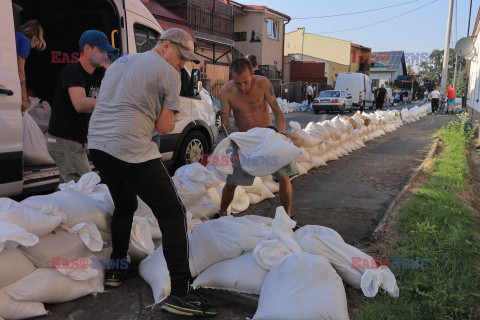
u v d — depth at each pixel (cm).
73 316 241
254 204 473
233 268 263
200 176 377
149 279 273
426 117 1978
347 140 871
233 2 2467
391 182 598
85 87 341
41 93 529
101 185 331
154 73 229
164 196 242
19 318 229
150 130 240
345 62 4341
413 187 546
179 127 536
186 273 244
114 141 229
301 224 411
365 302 255
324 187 565
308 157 632
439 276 276
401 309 241
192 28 1888
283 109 2166
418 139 1102
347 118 924
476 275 291
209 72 1759
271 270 247
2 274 220
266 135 329
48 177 394
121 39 458
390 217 413
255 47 2641
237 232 277
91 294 265
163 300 257
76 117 336
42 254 238
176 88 236
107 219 283
